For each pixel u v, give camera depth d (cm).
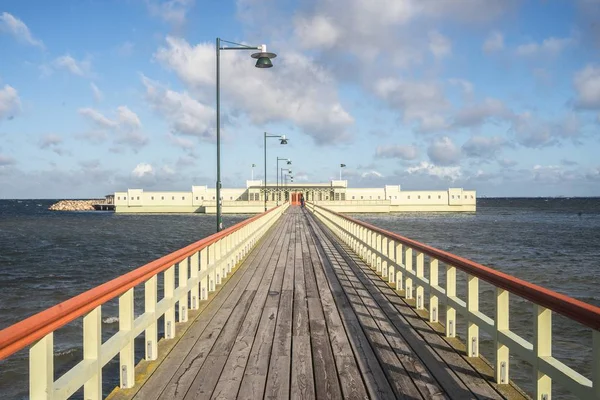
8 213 15012
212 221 8625
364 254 1478
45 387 317
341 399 448
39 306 1923
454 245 4391
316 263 1438
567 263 3186
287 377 507
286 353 587
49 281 2536
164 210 12019
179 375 512
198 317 774
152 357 556
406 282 909
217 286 1047
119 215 11800
